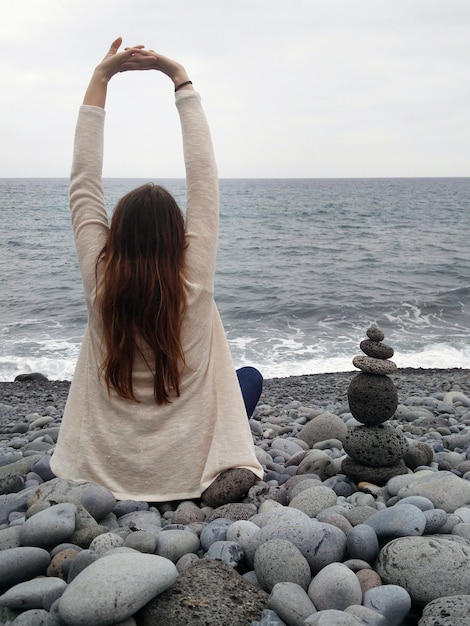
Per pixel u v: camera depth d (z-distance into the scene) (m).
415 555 2.29
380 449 3.50
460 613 1.96
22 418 7.19
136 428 3.03
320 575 2.24
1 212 67.88
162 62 3.14
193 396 3.08
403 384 9.73
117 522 2.92
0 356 13.81
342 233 46.25
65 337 15.79
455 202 90.00
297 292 22.55
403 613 2.13
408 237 43.25
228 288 23.64
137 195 2.87
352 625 1.91
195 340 3.01
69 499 2.83
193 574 2.19
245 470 3.14
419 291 22.47
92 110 3.06
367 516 2.81
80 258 3.00
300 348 14.38
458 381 9.80
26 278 26.47
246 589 2.16
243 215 63.81
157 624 1.98
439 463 4.14
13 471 3.74
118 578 1.97
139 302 2.82
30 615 1.98
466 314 18.69
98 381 3.03
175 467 3.09
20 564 2.32
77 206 3.04
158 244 2.83
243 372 4.01
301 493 3.14
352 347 14.46
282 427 5.92
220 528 2.67
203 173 3.05
